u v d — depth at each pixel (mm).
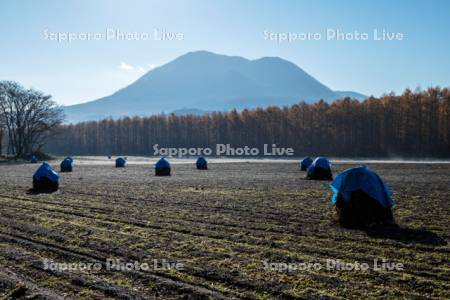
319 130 109688
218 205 21016
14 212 19484
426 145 94750
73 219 17422
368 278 9758
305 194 25062
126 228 15398
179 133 137625
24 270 10516
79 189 29531
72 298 8672
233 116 123188
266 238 13766
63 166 52219
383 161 75875
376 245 12828
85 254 11906
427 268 10508
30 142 103250
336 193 16547
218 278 9758
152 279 9734
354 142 104688
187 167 58938
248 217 17594
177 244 12969
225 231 14859
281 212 18734
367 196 15922
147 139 143375
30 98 101250
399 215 17781
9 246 12938
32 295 8805
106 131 154625
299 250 12234
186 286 9273
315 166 36625
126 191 27875
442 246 12594
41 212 19406
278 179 36594
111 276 10016
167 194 25859
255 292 8945
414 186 29578
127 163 76750
